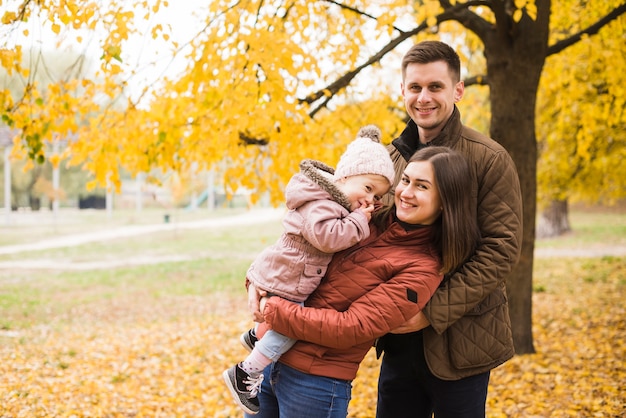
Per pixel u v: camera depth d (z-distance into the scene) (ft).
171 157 16.84
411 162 7.18
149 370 22.39
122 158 16.81
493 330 7.47
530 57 18.15
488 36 18.61
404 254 6.98
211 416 16.79
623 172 34.42
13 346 26.63
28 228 105.29
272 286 7.00
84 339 28.71
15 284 47.57
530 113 18.61
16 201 159.94
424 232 7.06
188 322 33.06
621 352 20.57
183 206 169.99
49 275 52.75
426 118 7.88
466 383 7.60
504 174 7.41
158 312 36.58
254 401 7.20
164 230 99.25
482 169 7.49
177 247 74.59
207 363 23.53
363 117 18.71
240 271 53.67
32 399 17.43
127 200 185.47
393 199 8.36
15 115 15.21
